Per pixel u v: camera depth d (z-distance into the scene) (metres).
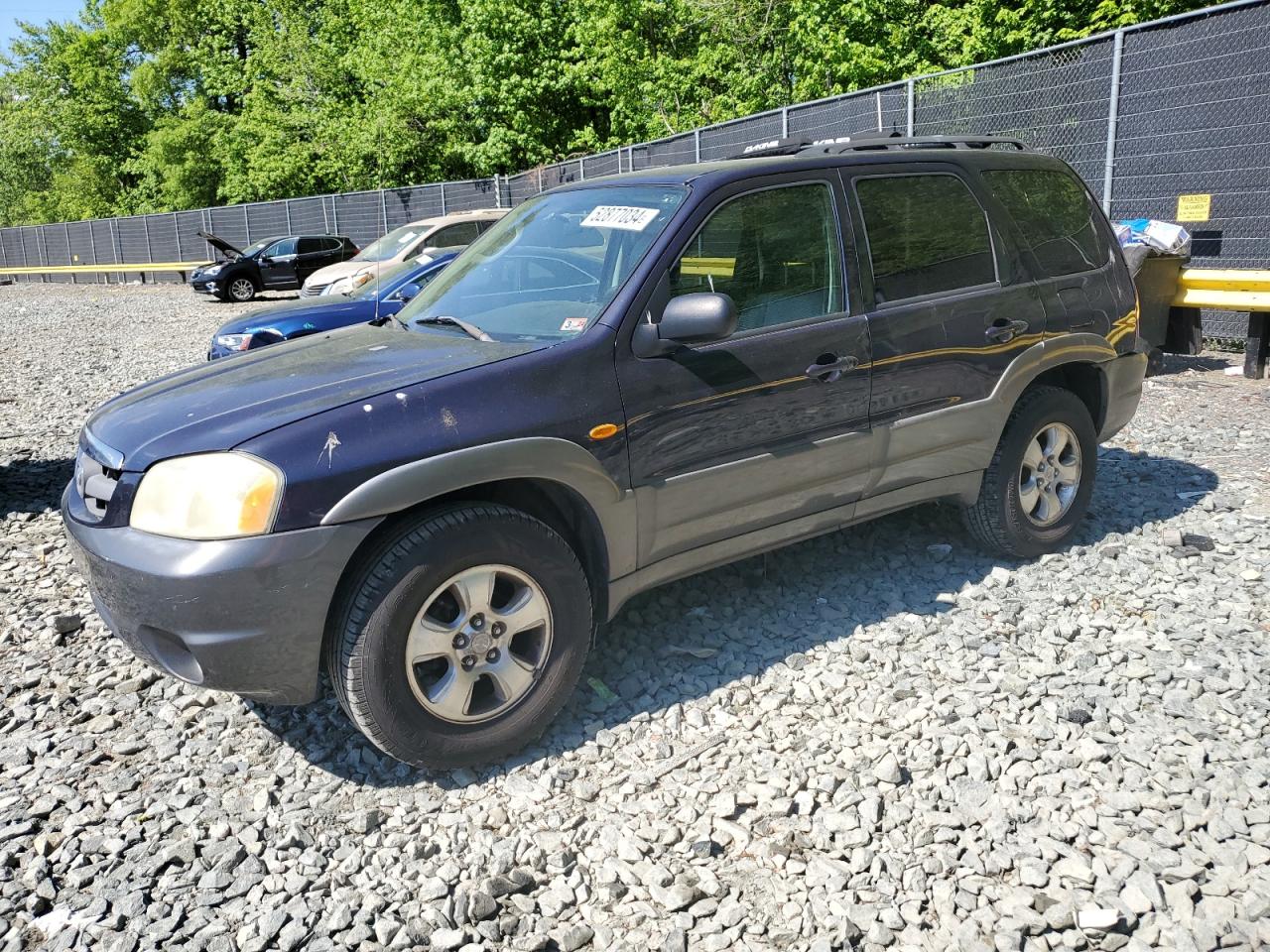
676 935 2.52
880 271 4.02
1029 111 10.47
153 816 3.07
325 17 35.56
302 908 2.66
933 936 2.51
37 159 59.22
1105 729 3.30
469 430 3.08
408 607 2.97
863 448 3.96
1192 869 2.65
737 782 3.12
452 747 3.12
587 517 3.38
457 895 2.67
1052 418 4.54
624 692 3.65
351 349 3.63
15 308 25.64
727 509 3.68
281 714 3.63
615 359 3.37
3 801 3.15
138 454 3.05
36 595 4.85
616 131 24.97
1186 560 4.59
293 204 31.97
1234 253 8.97
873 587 4.43
